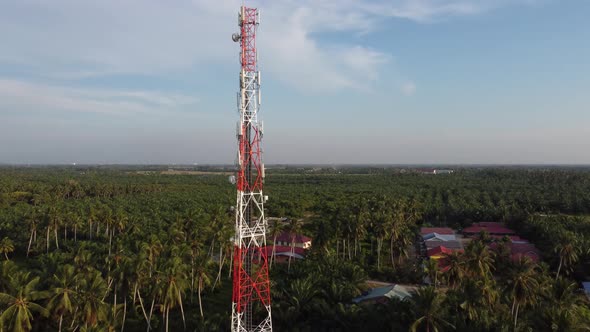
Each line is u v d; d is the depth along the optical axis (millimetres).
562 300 52844
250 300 52250
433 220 153625
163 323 62469
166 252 81250
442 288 78000
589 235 102125
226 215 119375
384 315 57344
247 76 52938
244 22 53000
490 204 158375
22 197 182625
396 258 102750
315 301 63469
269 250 107312
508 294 55750
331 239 101438
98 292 51594
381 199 173625
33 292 48188
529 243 110250
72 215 116500
